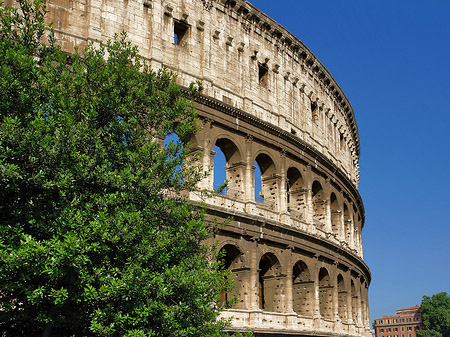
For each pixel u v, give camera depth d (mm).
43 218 32125
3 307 31562
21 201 32469
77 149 35281
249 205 60750
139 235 34469
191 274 35719
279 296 62406
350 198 89625
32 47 36594
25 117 33312
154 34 57125
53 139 32844
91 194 34750
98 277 31641
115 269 32281
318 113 80500
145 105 39281
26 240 29547
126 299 31906
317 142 78625
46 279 31203
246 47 66688
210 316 36938
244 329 54781
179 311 34406
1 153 31312
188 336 35344
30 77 34562
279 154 67500
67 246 29812
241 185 61688
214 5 64125
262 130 65125
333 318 72750
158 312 33438
